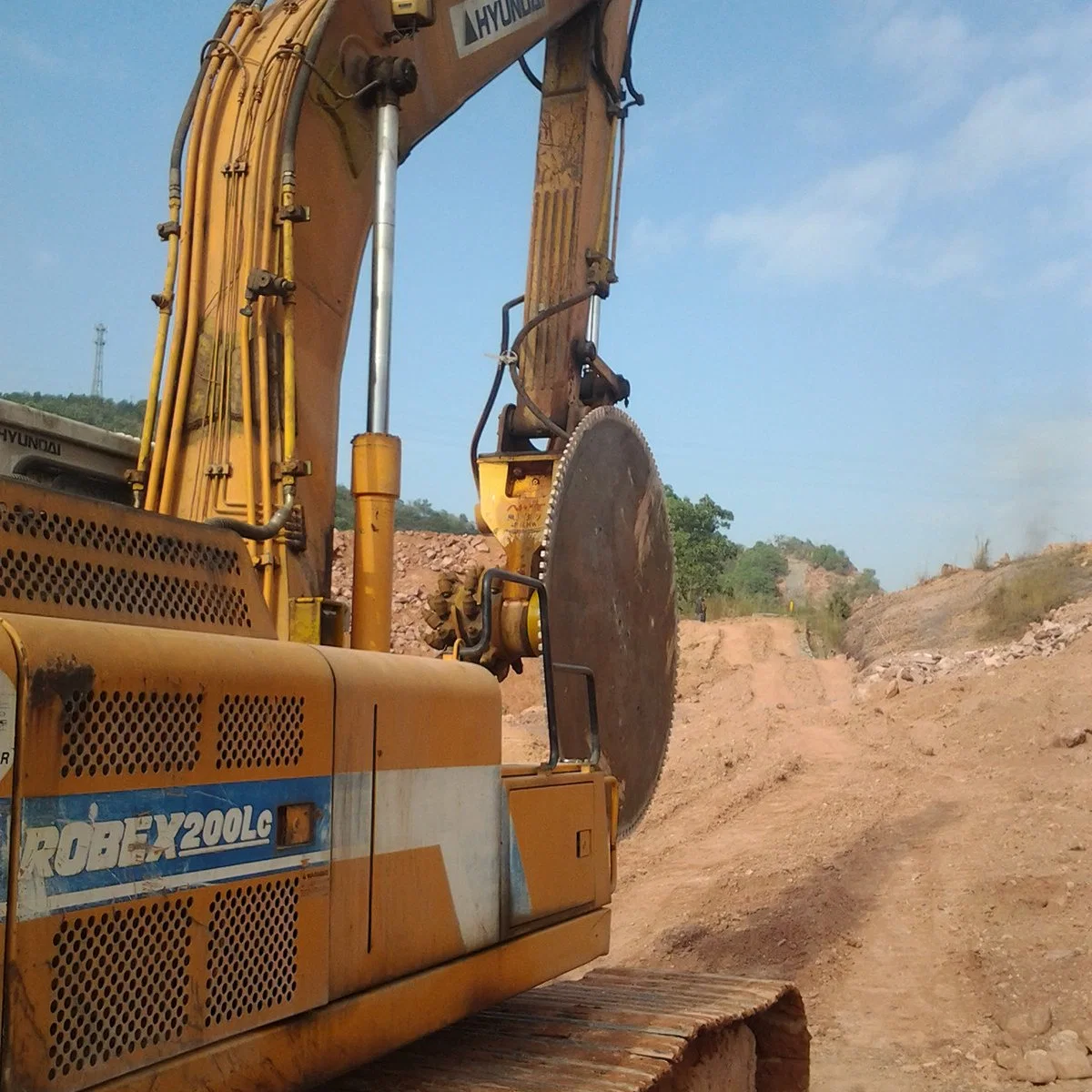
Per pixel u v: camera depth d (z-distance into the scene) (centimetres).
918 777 1470
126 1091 255
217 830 284
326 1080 315
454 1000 374
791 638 3219
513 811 418
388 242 484
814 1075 695
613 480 685
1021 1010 766
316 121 507
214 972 281
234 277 476
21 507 275
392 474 470
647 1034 445
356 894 331
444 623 603
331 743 325
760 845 1237
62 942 244
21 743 238
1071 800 1231
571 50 795
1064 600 2522
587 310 796
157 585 310
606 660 664
